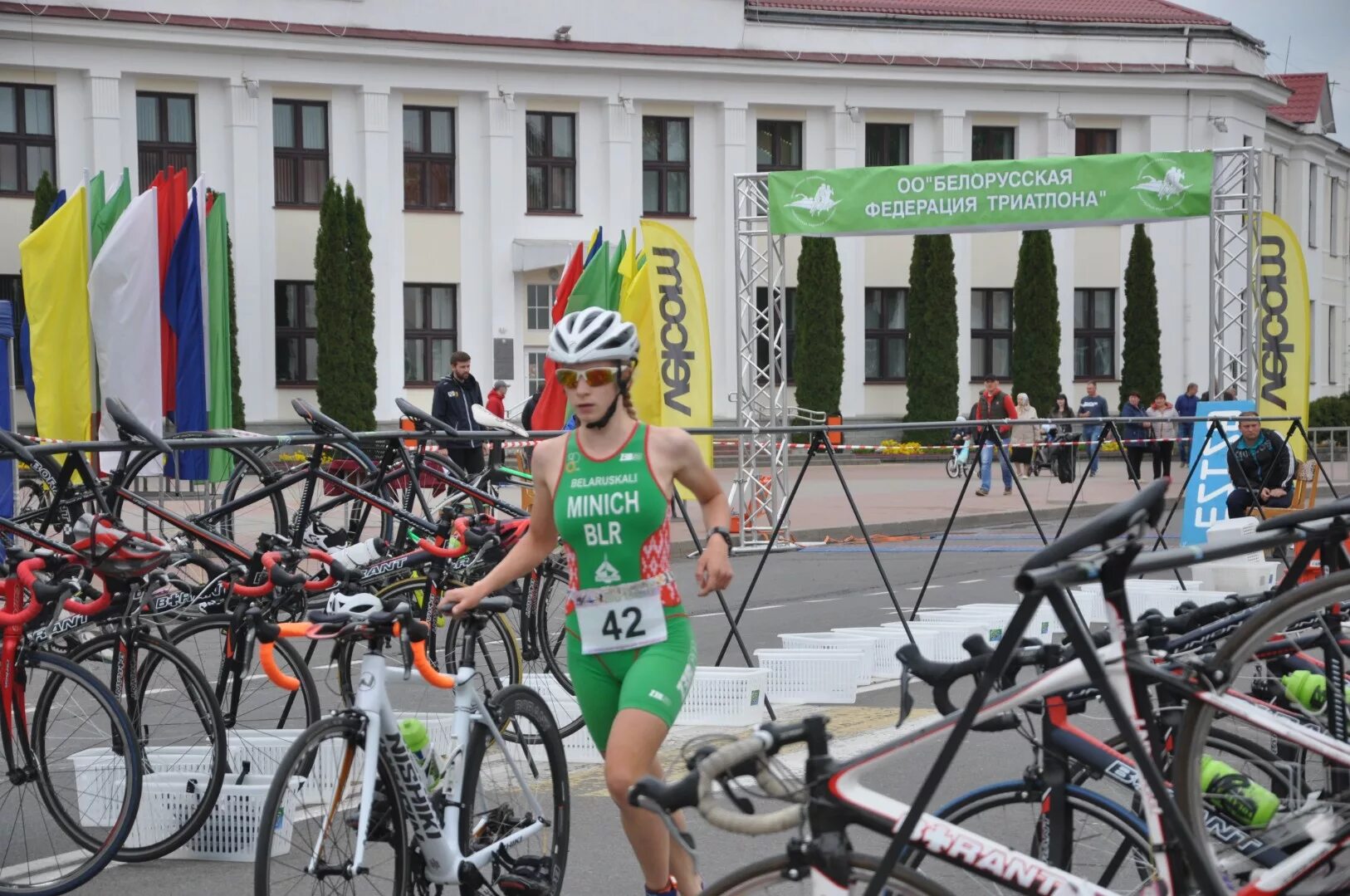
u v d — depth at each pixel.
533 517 4.12
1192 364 35.00
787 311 33.72
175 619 5.89
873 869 2.83
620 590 3.89
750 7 32.19
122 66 27.91
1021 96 33.91
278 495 9.69
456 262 30.62
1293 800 3.53
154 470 10.38
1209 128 34.81
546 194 31.38
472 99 30.61
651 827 3.81
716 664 8.45
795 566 15.19
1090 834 3.40
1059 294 34.41
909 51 33.19
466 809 4.11
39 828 5.32
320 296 28.27
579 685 3.99
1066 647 3.45
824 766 2.81
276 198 29.31
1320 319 43.34
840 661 8.04
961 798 3.62
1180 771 3.27
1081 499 22.52
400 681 4.07
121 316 13.87
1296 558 3.92
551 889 4.37
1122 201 14.73
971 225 15.05
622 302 15.05
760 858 5.22
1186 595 9.88
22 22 26.88
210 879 5.12
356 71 29.53
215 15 28.30
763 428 8.58
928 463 32.28
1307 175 41.75
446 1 30.00
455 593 4.12
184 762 5.35
